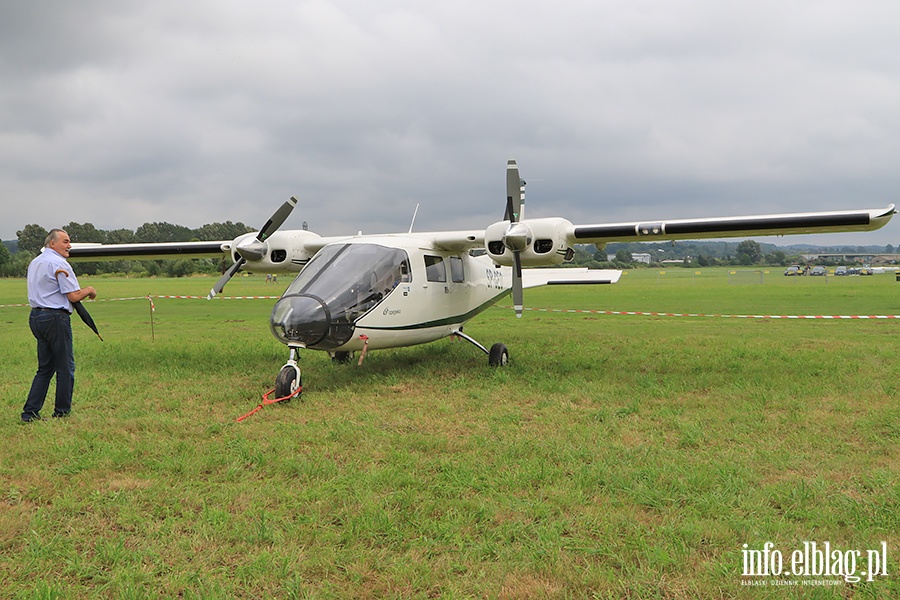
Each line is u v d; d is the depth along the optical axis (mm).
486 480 4719
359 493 4434
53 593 3100
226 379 8914
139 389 8211
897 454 5387
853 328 16266
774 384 8227
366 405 7363
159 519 4078
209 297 10539
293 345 7773
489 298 11781
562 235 9445
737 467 4953
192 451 5445
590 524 3963
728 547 3660
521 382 8633
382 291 8648
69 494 4457
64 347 6531
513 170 9484
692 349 11930
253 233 10789
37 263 6422
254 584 3250
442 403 7387
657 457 5262
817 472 4898
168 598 3131
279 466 5020
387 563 3494
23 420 6445
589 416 6730
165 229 112438
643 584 3250
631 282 52156
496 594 3195
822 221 8633
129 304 29312
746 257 142250
